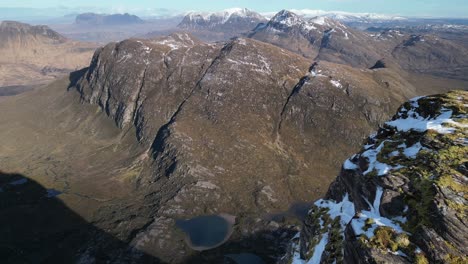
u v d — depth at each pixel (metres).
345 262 32.22
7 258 110.00
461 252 26.36
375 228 30.38
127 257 112.31
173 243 120.94
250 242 122.19
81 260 109.81
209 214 139.25
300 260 47.06
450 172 30.47
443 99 38.97
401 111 42.97
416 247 27.95
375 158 38.25
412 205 30.42
